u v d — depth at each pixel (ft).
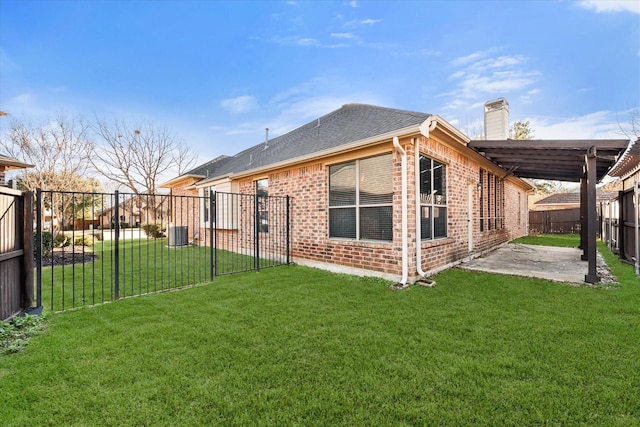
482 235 28.25
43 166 39.19
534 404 6.81
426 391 7.31
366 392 7.29
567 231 56.44
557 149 18.97
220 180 34.99
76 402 6.93
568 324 11.08
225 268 23.26
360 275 19.80
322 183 22.75
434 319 11.85
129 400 6.99
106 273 21.44
